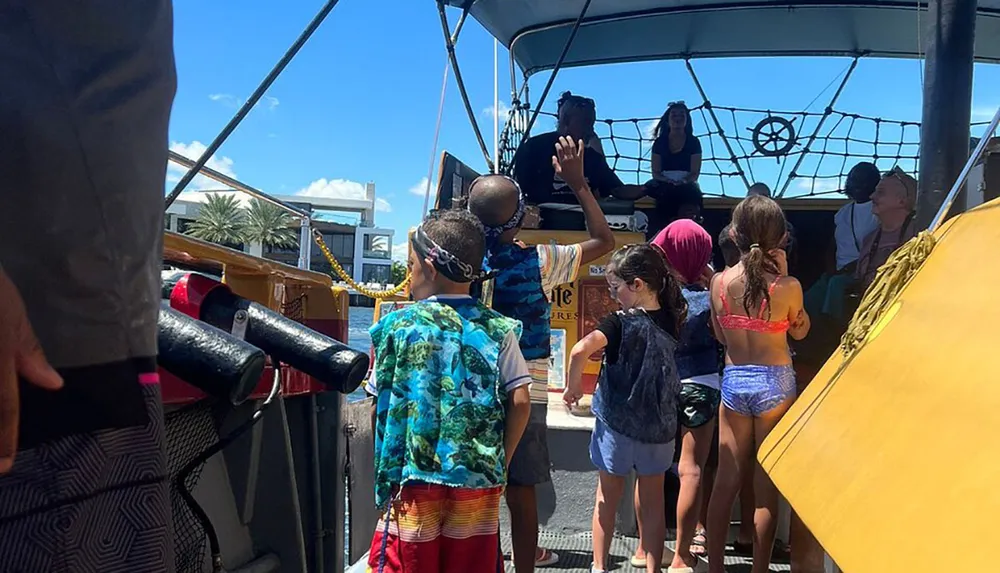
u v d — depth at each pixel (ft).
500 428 7.04
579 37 18.13
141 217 3.00
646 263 10.37
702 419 10.84
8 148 2.59
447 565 6.91
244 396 4.36
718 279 10.16
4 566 2.68
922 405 3.53
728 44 18.79
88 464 2.83
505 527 12.65
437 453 6.73
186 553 4.97
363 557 9.75
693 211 16.40
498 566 7.16
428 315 7.16
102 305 2.85
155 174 3.07
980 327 3.51
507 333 7.31
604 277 14.17
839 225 15.29
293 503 6.10
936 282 4.60
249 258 6.83
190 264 7.64
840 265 15.11
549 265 9.68
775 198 17.76
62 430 2.77
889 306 5.15
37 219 2.65
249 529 5.95
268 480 6.07
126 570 2.93
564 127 17.15
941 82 7.89
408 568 6.73
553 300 14.37
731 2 16.37
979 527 2.51
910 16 16.71
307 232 13.01
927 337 4.05
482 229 7.68
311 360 5.09
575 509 12.76
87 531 2.83
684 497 10.84
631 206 16.28
